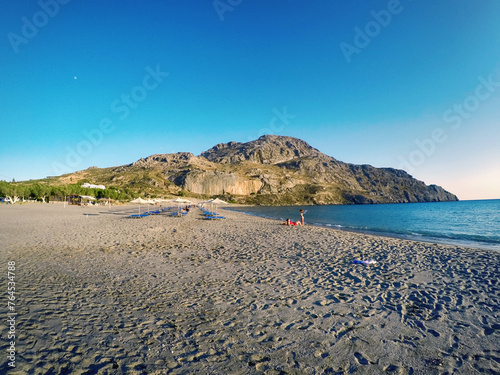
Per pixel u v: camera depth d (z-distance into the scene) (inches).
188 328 199.2
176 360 157.1
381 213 2817.4
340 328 204.1
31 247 495.2
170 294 272.2
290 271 374.3
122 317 214.1
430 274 365.7
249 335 190.7
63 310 221.9
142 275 338.0
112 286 291.3
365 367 155.6
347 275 357.4
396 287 307.3
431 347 178.9
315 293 283.4
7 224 879.1
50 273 331.0
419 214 2532.0
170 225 995.3
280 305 248.7
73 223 964.6
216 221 1278.3
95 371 142.9
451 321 218.5
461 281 332.8
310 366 155.0
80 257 427.5
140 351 165.6
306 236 756.6
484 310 241.4
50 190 3129.9
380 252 527.2
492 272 377.1
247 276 345.7
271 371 149.0
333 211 3430.1
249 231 868.0
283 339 186.1
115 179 7214.6
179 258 443.5
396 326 208.8
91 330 189.6
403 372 151.6
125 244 561.0
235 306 244.4
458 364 159.9
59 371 141.0
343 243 634.2
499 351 174.2
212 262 420.8
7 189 2593.5
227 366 152.7
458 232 1090.1
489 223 1541.6
